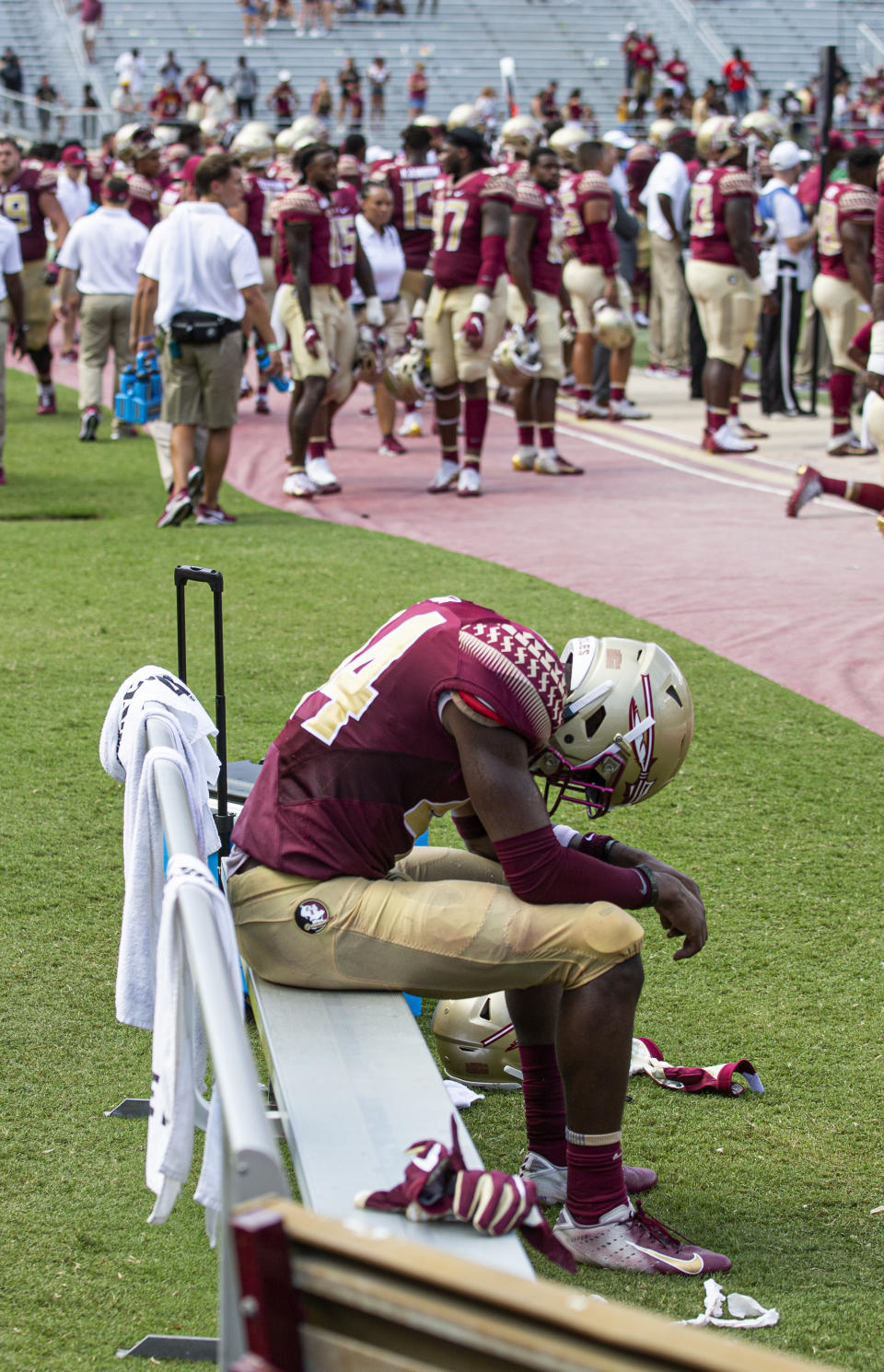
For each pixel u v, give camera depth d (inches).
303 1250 254.7
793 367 2089.1
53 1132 500.7
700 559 1307.8
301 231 1464.1
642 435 1978.3
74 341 2586.1
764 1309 417.1
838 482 1325.0
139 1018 451.8
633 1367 235.8
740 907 681.6
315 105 4825.3
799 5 5900.6
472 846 488.4
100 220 1815.9
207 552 1298.0
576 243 2005.4
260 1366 243.9
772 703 943.0
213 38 5526.6
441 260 1534.2
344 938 428.8
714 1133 518.3
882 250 1165.7
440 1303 247.3
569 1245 439.2
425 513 1508.4
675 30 5728.3
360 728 429.1
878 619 1119.6
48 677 963.3
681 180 2341.3
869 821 774.5
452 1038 536.7
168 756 440.8
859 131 3774.6
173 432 1366.9
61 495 1528.1
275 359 1384.1
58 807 765.9
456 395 1593.3
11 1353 392.5
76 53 5329.7
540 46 5595.5
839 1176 492.4
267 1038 411.8
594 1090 426.3
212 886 371.2
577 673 453.1
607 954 418.6
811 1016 593.0
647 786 466.6
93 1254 438.3
